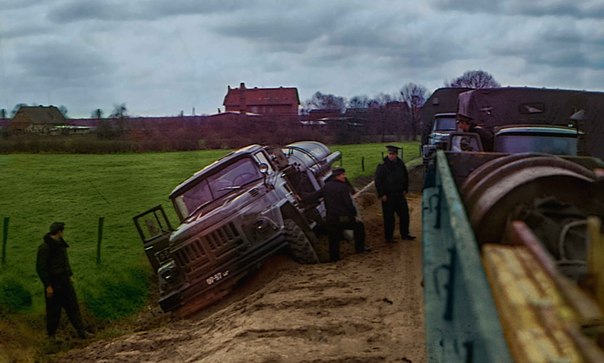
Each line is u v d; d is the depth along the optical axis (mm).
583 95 16172
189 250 11602
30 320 11961
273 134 49312
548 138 12398
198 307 11594
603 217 4379
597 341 2529
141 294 14000
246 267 11539
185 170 36188
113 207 23469
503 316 2697
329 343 7527
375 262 11609
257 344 7629
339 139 52406
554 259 3641
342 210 12391
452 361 3381
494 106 16344
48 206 23750
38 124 56438
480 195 4633
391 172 13359
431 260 4105
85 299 12828
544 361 2230
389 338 7469
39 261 11305
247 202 11828
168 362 8094
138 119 51562
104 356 9023
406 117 62031
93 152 46625
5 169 37531
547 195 4434
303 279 10578
